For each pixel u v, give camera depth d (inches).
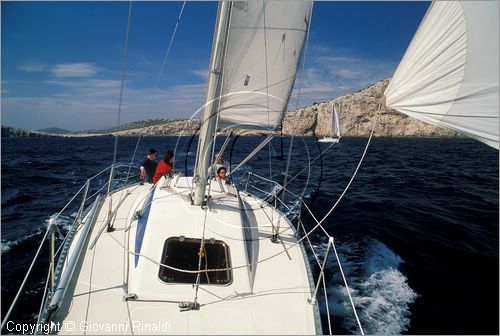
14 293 202.2
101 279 132.4
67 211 381.4
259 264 152.3
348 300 203.3
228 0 129.3
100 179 585.6
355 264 251.3
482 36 82.7
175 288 124.3
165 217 150.3
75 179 607.5
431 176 653.9
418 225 341.4
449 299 207.8
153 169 287.0
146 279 125.6
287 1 161.5
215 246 144.1
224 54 135.2
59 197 454.9
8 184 551.8
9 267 236.8
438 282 227.6
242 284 131.5
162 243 138.0
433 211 395.2
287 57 178.9
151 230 143.3
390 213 383.2
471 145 1672.0
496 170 730.2
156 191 179.5
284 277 144.2
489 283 227.6
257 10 157.9
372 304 199.8
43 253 260.4
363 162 901.8
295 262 156.9
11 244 278.8
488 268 249.4
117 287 128.0
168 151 257.6
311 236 307.1
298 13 167.9
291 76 186.4
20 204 415.5
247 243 161.3
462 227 336.8
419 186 550.3
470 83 86.0
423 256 269.0
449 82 89.0
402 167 797.2
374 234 312.3
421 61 93.2
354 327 179.0
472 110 86.7
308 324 118.9
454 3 83.8
